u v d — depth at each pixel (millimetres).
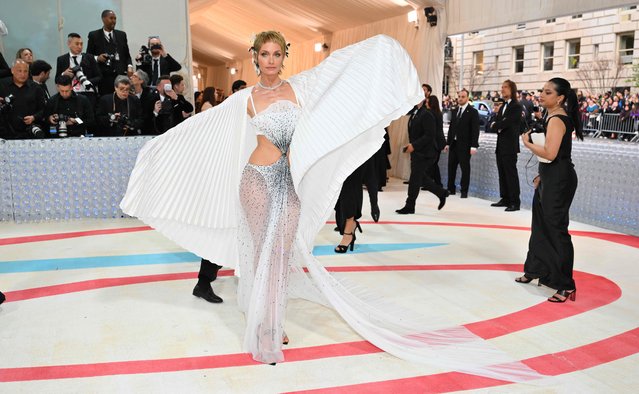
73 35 8008
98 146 7039
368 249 5934
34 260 5402
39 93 7305
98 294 4488
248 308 3545
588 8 7340
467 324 3961
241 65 26266
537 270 4648
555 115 4332
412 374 3211
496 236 6621
